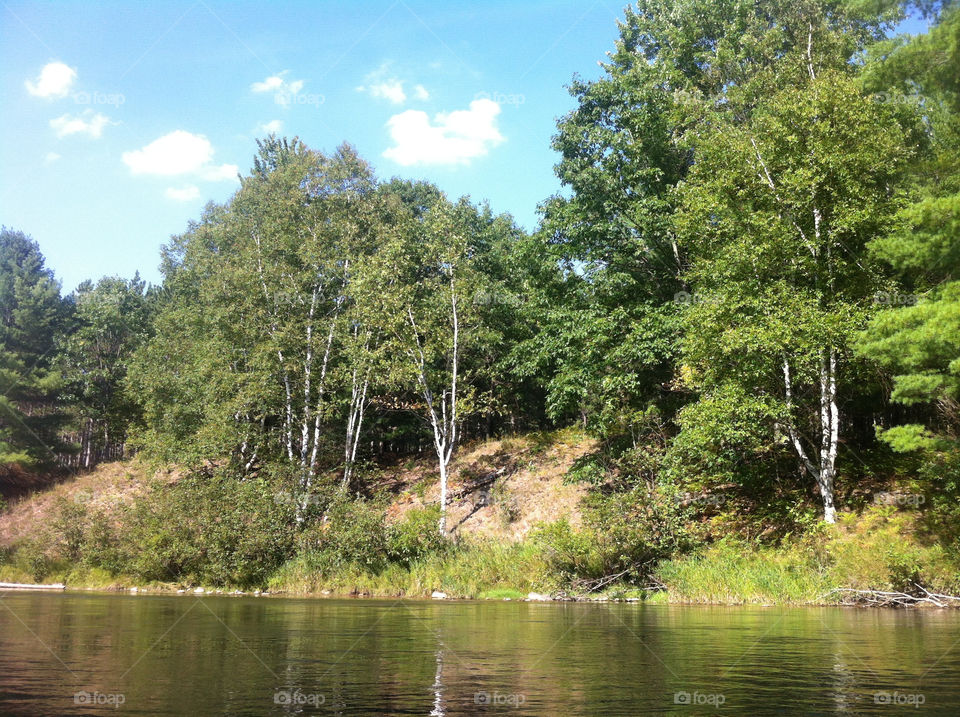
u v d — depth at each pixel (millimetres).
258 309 32812
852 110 20844
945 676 5578
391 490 33812
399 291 30453
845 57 25328
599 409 27000
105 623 10344
